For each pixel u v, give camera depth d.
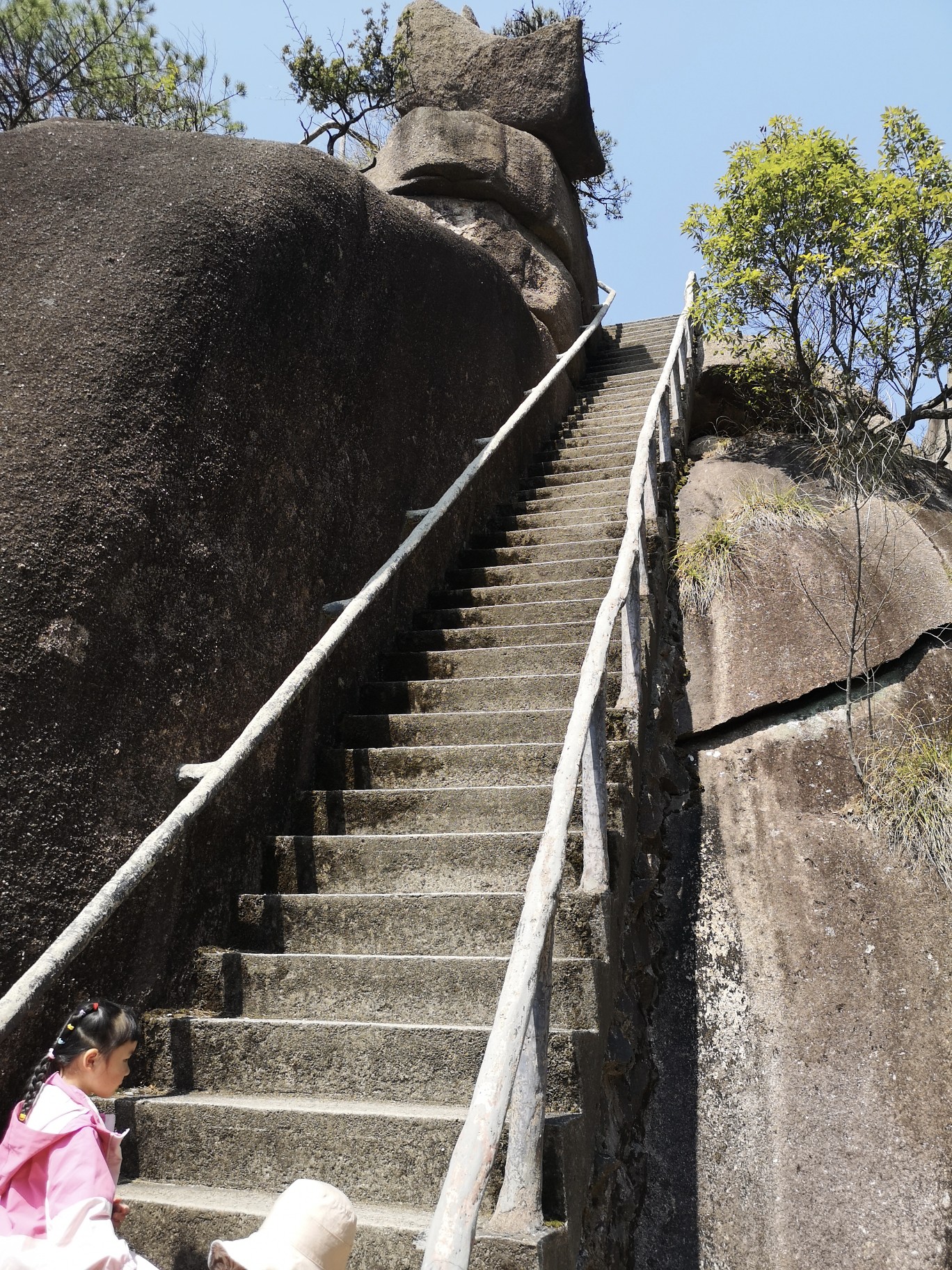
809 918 5.23
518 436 8.61
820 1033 4.81
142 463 3.60
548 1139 2.73
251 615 4.30
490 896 3.72
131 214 4.08
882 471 7.56
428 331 6.77
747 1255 4.22
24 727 2.99
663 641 6.31
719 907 5.39
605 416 9.92
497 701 5.26
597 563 6.45
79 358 3.56
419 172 10.05
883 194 7.57
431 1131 2.83
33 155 4.15
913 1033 4.73
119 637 3.41
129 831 3.38
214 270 4.16
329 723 5.10
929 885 5.23
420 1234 2.52
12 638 3.00
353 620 4.64
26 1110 2.25
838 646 6.32
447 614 6.20
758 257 8.06
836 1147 4.45
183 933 3.69
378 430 5.85
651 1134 4.58
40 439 3.32
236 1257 1.87
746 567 6.92
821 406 8.25
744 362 8.79
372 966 3.55
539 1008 2.66
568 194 11.31
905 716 6.01
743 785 5.92
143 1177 3.06
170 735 3.66
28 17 8.48
